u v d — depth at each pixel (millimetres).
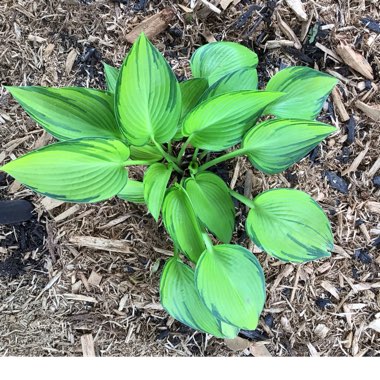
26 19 615
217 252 486
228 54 532
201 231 496
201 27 612
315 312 604
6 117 606
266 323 603
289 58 611
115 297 602
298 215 489
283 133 463
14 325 602
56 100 439
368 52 609
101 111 460
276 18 609
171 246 598
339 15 613
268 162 488
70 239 601
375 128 605
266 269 600
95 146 411
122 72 391
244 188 596
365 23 613
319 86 501
